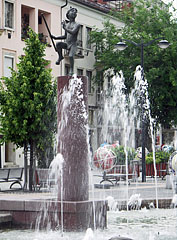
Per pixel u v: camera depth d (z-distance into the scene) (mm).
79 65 50500
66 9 47906
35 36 21406
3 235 12273
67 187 13055
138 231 12914
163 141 65375
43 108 20953
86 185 13219
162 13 47438
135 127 44719
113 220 14570
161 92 45625
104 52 50656
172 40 45438
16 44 42188
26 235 12266
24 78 20703
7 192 19516
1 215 13078
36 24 44312
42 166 21203
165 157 28688
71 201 12961
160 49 45094
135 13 50406
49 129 20984
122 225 13805
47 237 12062
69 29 14164
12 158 41125
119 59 47469
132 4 51000
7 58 41469
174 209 16844
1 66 40656
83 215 12812
